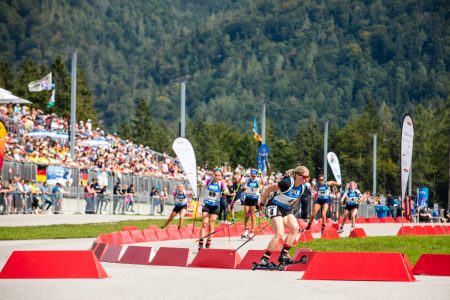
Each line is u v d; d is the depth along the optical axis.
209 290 14.58
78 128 67.94
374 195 67.19
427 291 14.34
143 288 14.78
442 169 119.38
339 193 50.88
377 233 37.22
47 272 16.20
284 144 150.88
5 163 41.94
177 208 31.84
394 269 16.11
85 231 32.88
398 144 142.00
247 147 152.88
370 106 148.00
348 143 140.38
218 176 25.61
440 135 120.25
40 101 125.19
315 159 148.25
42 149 51.31
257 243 28.62
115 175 50.50
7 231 31.64
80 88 137.50
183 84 53.03
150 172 59.34
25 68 133.88
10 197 42.06
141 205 52.00
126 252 21.03
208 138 153.12
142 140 153.00
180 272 17.89
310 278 16.30
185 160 33.28
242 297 13.65
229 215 47.19
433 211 69.31
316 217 48.75
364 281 15.93
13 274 16.17
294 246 25.31
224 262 19.55
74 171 47.47
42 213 44.62
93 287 14.80
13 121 54.09
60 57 136.12
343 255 16.30
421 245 25.55
